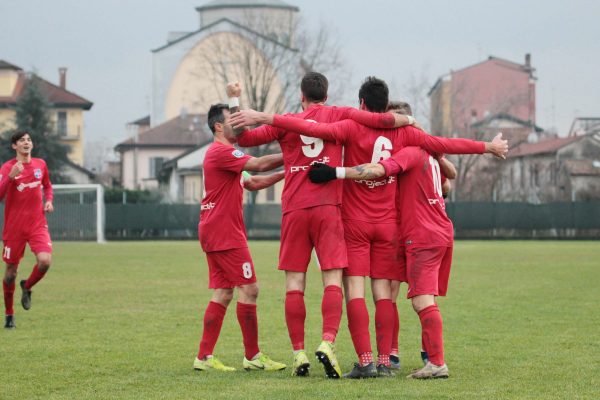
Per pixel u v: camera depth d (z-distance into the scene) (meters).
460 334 26.58
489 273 52.91
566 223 118.56
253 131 20.16
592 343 24.67
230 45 159.50
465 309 33.38
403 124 19.81
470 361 21.61
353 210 19.80
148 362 21.83
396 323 20.95
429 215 19.70
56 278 48.75
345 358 22.53
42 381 19.28
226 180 20.97
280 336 26.25
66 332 27.31
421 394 17.34
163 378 19.59
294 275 20.06
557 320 30.03
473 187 153.50
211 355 20.98
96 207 106.19
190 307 34.44
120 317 31.22
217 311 20.98
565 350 23.38
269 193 162.25
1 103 179.50
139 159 192.88
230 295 21.16
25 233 28.97
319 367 21.20
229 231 20.91
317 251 19.75
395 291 20.70
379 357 20.00
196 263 62.09
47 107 158.00
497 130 178.12
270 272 53.03
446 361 21.64
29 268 56.97
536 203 118.94
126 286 43.75
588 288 42.56
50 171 155.50
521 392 17.59
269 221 119.00
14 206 28.86
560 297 38.03
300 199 19.75
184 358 22.45
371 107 20.11
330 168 19.12
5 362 21.75
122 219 116.62
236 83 20.67
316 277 49.38
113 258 68.19
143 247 89.06
